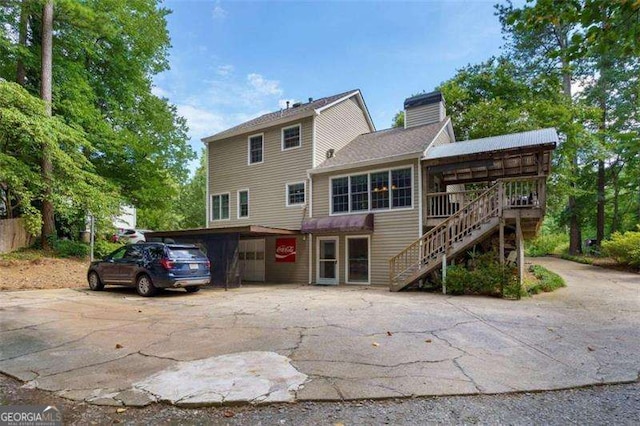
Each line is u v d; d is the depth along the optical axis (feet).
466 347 16.99
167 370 14.19
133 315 24.75
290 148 55.01
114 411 11.02
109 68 60.80
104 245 57.98
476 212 37.22
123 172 63.72
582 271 57.88
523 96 74.64
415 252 42.93
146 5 60.13
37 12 50.75
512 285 33.09
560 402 11.44
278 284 49.88
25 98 42.14
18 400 11.84
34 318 23.17
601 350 16.67
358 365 14.53
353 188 48.83
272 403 11.33
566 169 68.59
